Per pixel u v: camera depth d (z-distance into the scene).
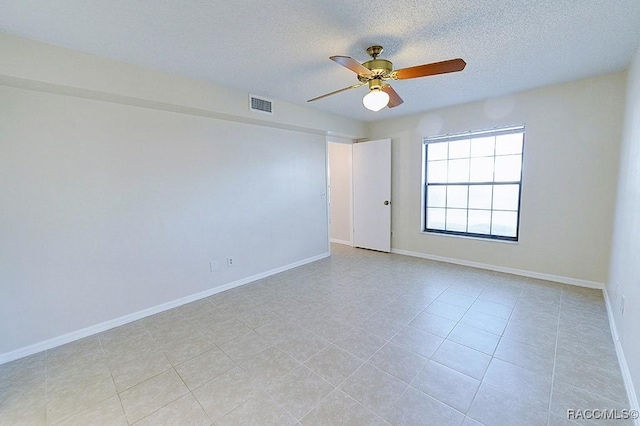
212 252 3.29
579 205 3.17
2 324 2.12
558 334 2.28
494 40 2.13
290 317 2.69
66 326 2.38
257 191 3.70
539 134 3.33
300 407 1.62
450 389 1.72
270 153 3.83
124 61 2.38
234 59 2.38
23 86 2.11
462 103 3.84
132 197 2.68
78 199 2.40
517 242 3.65
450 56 2.37
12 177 2.11
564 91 3.14
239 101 3.16
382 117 4.60
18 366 2.06
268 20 1.82
